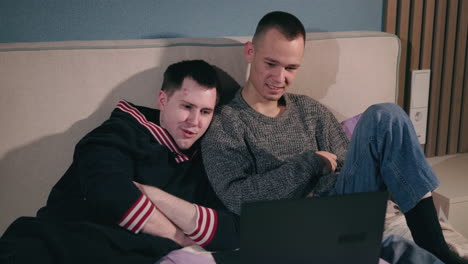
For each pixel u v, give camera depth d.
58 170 1.38
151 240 1.13
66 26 1.49
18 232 1.04
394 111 1.17
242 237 0.82
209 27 1.64
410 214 1.15
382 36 1.69
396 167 1.15
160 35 1.59
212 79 1.32
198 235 1.16
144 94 1.43
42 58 1.32
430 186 1.12
